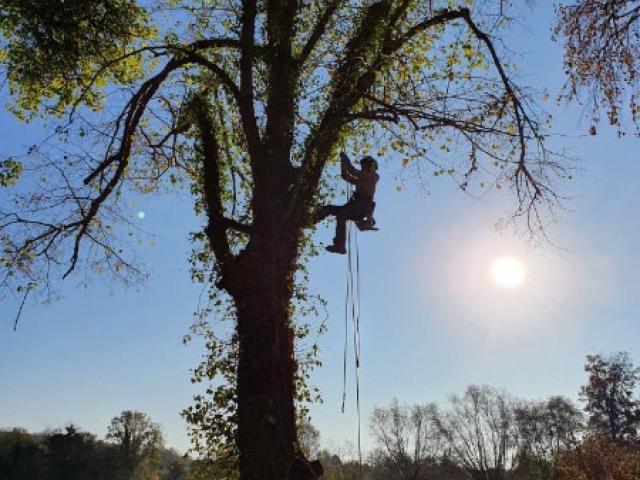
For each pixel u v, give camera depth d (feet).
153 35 43.86
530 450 224.94
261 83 38.14
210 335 36.19
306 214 35.17
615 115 40.16
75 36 40.47
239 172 42.83
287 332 32.19
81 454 241.76
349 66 38.01
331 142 37.52
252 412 29.60
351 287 35.65
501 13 41.04
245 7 37.22
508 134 38.50
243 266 32.58
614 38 39.86
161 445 257.34
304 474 29.68
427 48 44.16
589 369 243.81
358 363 34.94
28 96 45.83
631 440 232.32
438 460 234.99
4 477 232.12
